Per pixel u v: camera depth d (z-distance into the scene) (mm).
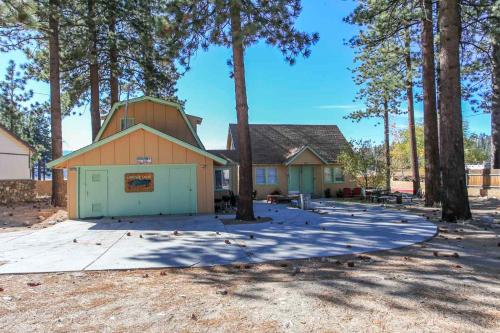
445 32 12500
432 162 18484
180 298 5176
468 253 7785
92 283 6008
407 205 19781
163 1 14430
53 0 17875
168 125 19562
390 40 21766
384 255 7746
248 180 13891
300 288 5504
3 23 9773
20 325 4285
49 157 65688
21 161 26797
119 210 15820
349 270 6539
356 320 4277
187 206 16297
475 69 22328
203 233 10930
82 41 19656
